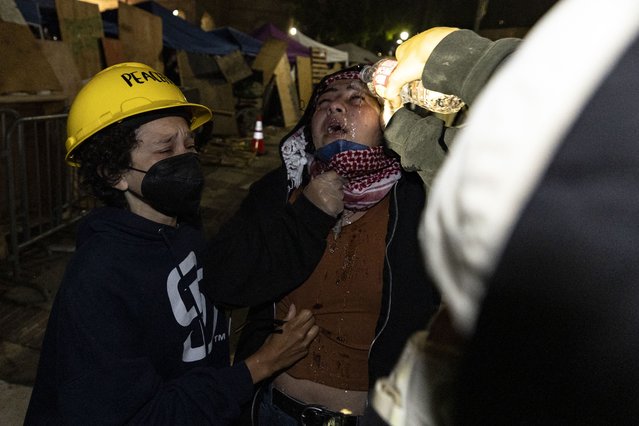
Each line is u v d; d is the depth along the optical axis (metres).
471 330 0.42
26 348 3.16
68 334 1.09
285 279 1.32
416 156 1.16
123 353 1.11
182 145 1.31
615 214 0.34
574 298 0.35
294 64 16.72
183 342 1.30
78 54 6.61
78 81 5.55
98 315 1.10
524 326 0.38
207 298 1.42
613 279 0.34
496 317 0.39
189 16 19.02
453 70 0.87
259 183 1.53
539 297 0.36
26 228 4.15
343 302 1.42
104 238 1.19
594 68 0.37
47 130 4.33
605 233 0.34
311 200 1.28
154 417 1.13
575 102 0.37
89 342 1.08
